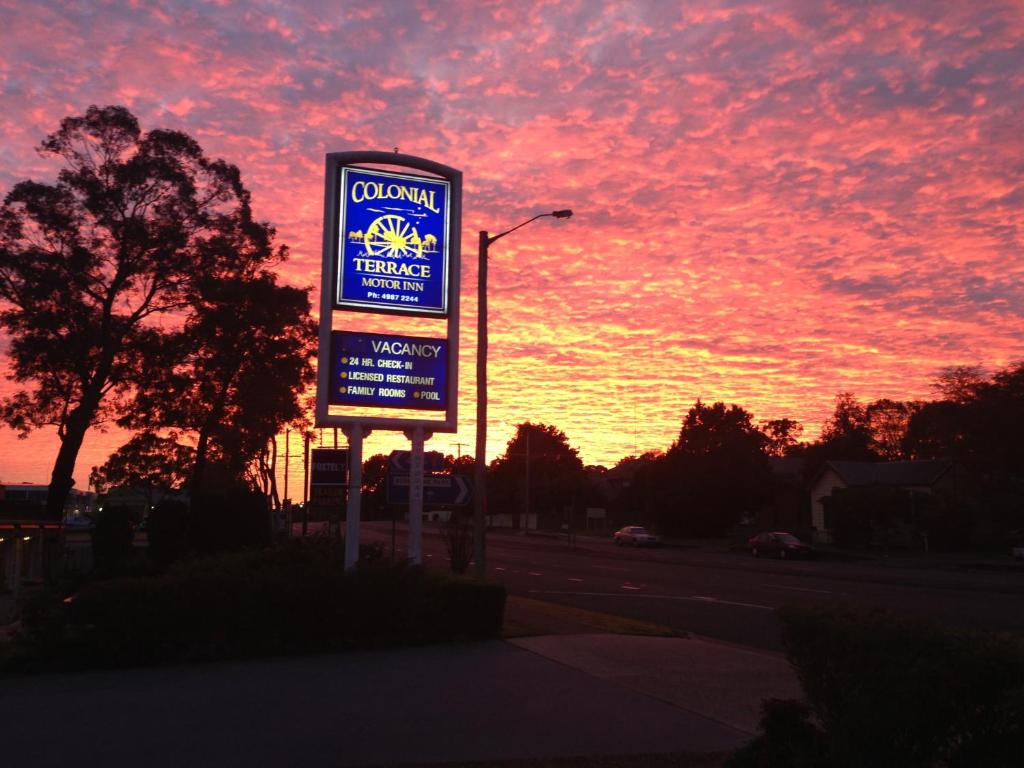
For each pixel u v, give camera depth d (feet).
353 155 55.88
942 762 17.89
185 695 33.14
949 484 195.62
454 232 57.62
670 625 61.21
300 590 42.52
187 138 120.67
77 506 307.58
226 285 122.31
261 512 104.17
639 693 33.86
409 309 56.29
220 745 26.35
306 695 33.17
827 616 20.11
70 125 115.96
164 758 25.05
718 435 262.67
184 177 119.44
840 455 272.51
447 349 56.85
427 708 31.14
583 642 46.16
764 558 165.78
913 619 19.29
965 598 83.41
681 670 38.65
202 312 124.88
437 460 73.61
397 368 55.83
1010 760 16.85
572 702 32.22
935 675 17.35
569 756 25.32
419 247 56.85
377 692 33.73
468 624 46.32
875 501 181.16
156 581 40.68
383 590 44.21
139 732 27.84
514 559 149.28
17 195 113.39
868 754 18.72
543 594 84.23
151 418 131.13
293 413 139.23
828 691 19.86
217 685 35.04
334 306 54.90
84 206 115.75
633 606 73.87
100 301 119.96
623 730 28.32
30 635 39.58
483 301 69.87
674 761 24.88
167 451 139.33
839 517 185.26
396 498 69.72
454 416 56.59
